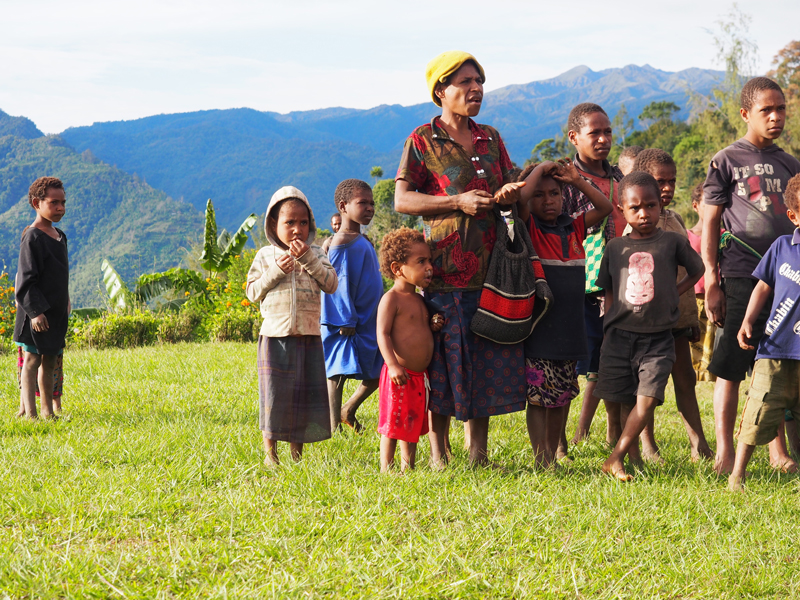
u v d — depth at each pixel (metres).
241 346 11.34
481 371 4.20
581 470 4.34
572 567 2.73
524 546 2.99
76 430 5.11
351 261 5.47
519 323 4.04
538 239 4.30
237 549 2.88
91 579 2.57
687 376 5.03
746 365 4.50
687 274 4.94
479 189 4.23
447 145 4.30
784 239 4.04
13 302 14.05
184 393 6.68
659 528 3.24
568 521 3.28
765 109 4.52
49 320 5.73
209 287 15.73
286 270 4.16
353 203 5.67
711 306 4.61
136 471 3.91
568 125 5.30
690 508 3.49
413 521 3.24
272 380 4.24
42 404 5.76
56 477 3.78
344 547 2.91
